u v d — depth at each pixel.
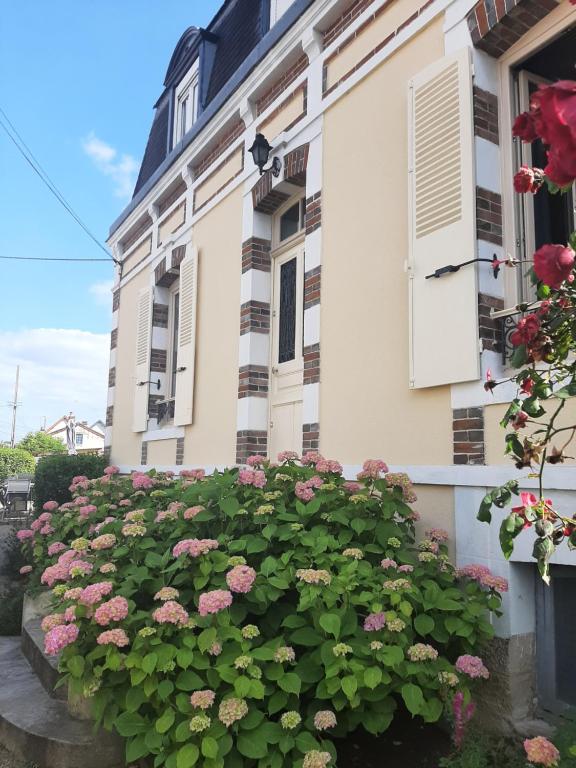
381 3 4.59
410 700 2.55
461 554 3.51
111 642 2.57
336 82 5.04
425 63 4.19
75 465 8.98
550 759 2.11
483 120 3.78
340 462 4.53
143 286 9.10
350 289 4.64
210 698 2.41
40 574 5.03
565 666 3.16
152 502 4.43
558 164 1.27
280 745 2.42
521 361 1.95
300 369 5.64
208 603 2.59
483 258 3.62
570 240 1.87
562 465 3.01
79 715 3.30
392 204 4.34
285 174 5.60
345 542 3.25
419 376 3.85
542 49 3.69
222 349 6.54
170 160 7.86
